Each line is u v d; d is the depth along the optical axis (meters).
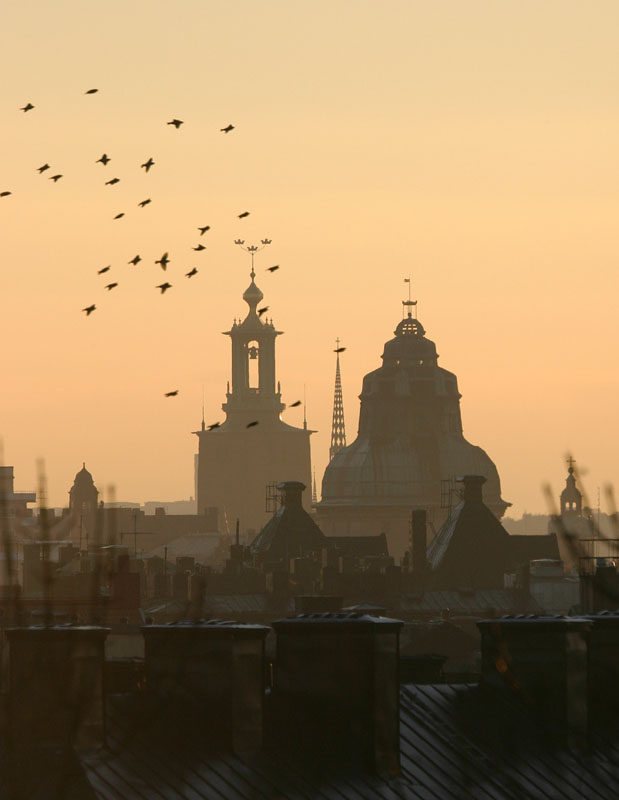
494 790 130.38
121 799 117.31
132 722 126.00
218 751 125.69
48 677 120.44
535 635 139.88
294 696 130.75
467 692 141.25
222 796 121.12
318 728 129.62
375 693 129.12
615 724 142.38
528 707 139.25
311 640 130.62
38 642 121.50
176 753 124.00
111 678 137.75
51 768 115.56
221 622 129.25
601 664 143.62
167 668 127.62
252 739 126.88
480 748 135.25
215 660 127.00
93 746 121.56
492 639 141.25
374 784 127.12
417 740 134.00
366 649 129.75
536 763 134.88
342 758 128.50
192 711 126.62
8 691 120.50
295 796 123.50
